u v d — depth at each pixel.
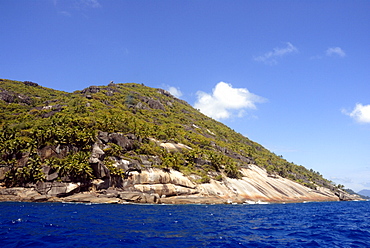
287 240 26.06
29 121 120.19
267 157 186.75
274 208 72.88
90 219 38.00
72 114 122.62
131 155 97.44
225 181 106.69
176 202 83.62
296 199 115.25
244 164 135.12
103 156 87.06
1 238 23.64
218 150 146.75
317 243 24.69
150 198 78.69
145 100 197.88
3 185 80.19
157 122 162.50
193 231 30.53
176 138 135.62
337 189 164.50
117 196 78.31
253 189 109.12
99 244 22.34
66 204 66.12
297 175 161.38
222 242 24.64
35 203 67.38
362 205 97.44
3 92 164.12
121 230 29.52
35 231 27.34
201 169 110.88
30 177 79.88
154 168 94.12
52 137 90.69
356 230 32.75
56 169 80.69
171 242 24.14
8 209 49.78
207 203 86.88
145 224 34.81
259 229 33.12
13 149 85.12
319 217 48.84
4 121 121.75
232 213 54.69
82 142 91.56
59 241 23.09
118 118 120.94
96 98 161.62
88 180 80.56
